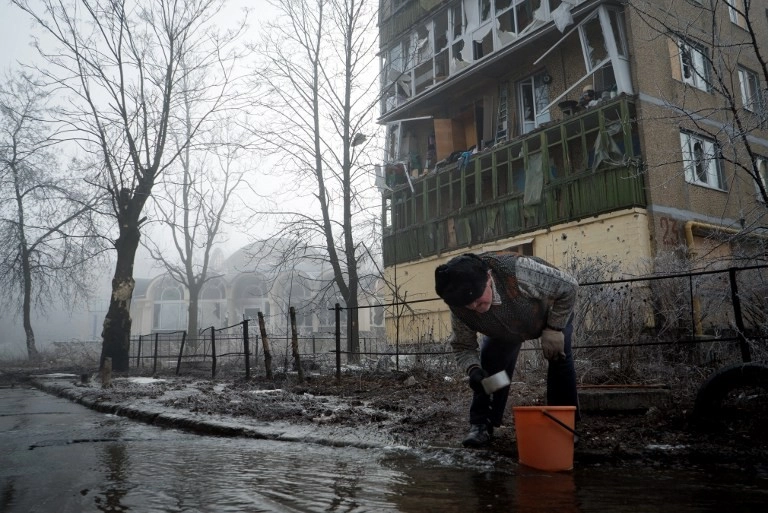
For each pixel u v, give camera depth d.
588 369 5.71
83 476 2.92
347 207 15.52
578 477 2.68
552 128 14.30
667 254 8.14
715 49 5.91
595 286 6.78
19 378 15.12
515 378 6.75
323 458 3.31
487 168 16.14
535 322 3.12
